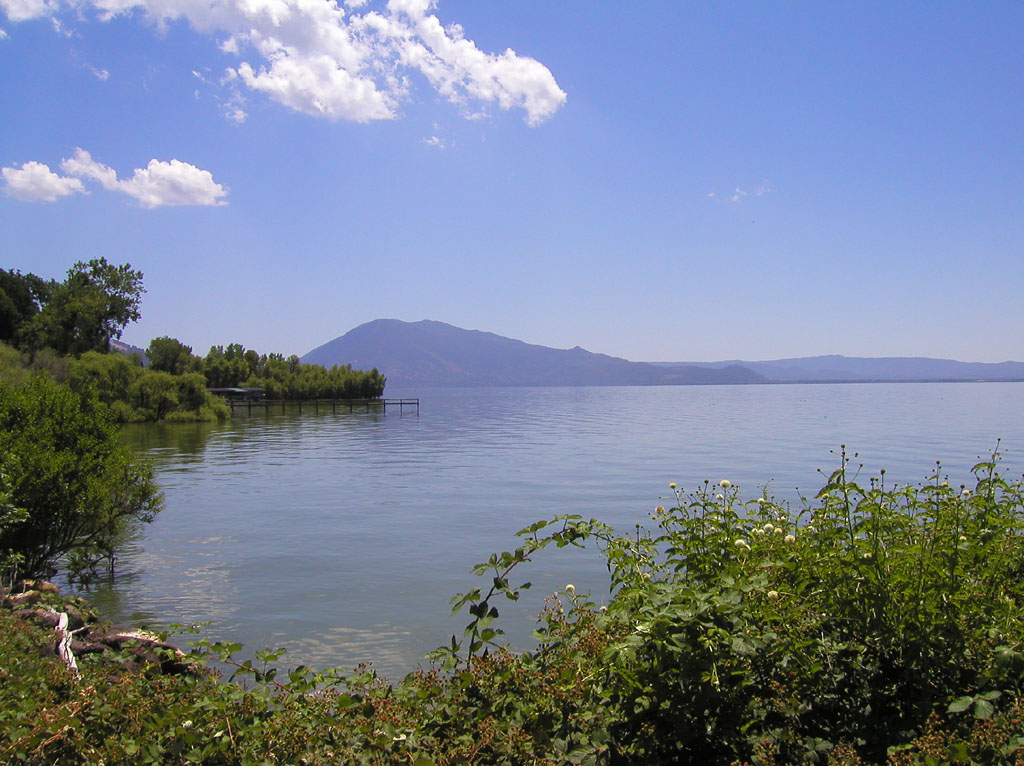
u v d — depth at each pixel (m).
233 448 48.88
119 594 13.52
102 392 69.06
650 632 3.13
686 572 4.08
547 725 3.35
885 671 3.26
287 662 9.73
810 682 3.19
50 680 4.72
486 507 24.41
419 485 30.36
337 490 28.94
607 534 4.27
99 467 14.46
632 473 33.81
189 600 13.07
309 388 120.31
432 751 3.30
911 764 2.59
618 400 178.00
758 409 109.12
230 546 18.11
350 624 11.56
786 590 3.55
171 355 102.62
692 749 3.12
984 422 69.31
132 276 86.12
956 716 2.91
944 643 3.12
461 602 4.09
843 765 2.70
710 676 2.96
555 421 85.06
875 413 90.12
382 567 15.69
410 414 103.81
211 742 3.53
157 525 21.19
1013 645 2.96
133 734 3.72
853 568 3.37
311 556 16.91
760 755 2.79
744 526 4.21
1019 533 4.11
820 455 40.47
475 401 187.38
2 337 78.81
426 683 3.99
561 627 4.34
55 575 14.70
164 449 47.75
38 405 14.51
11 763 3.52
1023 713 2.63
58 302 80.75
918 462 34.88
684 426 71.25
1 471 12.45
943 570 3.28
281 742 3.46
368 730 3.40
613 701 3.26
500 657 4.06
